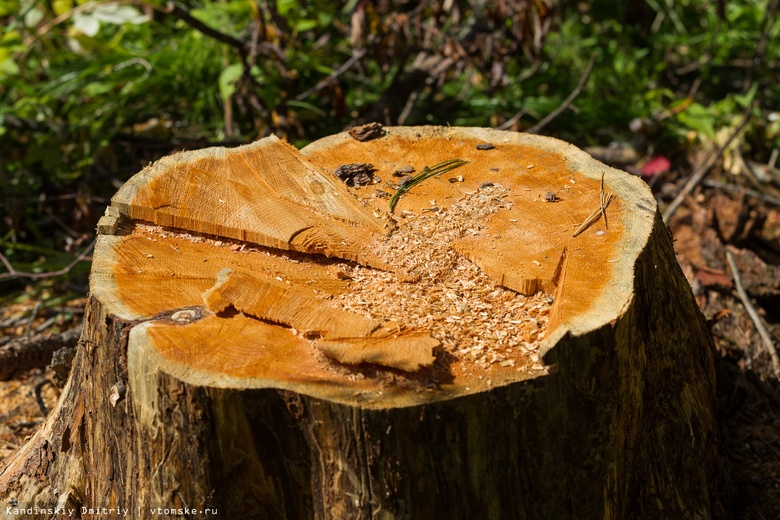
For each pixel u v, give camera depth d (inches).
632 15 233.0
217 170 95.9
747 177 179.3
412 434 67.1
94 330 78.0
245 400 67.4
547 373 69.3
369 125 107.7
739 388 116.1
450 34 185.3
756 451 108.1
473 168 99.7
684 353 90.9
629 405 78.3
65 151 176.9
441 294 79.6
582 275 78.3
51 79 186.4
